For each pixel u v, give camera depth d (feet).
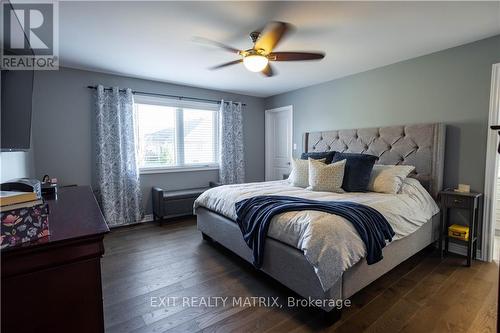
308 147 14.35
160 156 14.26
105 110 12.17
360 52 9.57
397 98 10.73
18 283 2.79
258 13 6.79
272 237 6.77
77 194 6.90
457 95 9.07
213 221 9.64
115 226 12.72
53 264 2.96
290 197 7.98
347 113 12.71
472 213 8.17
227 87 15.11
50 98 11.19
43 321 2.95
